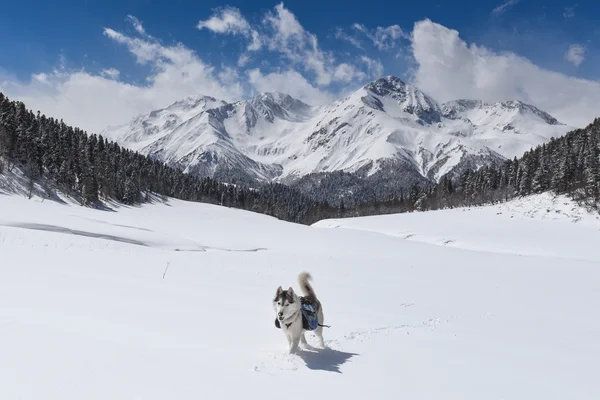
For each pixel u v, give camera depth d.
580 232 56.19
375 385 5.19
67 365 4.39
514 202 81.81
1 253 14.23
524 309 13.41
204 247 31.83
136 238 29.27
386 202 155.88
